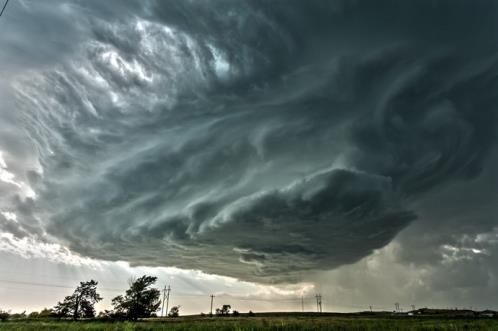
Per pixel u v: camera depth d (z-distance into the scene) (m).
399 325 44.91
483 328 40.78
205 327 41.94
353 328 39.78
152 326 44.72
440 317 91.62
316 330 38.59
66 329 42.03
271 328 39.31
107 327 44.38
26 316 92.12
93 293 92.06
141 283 87.75
